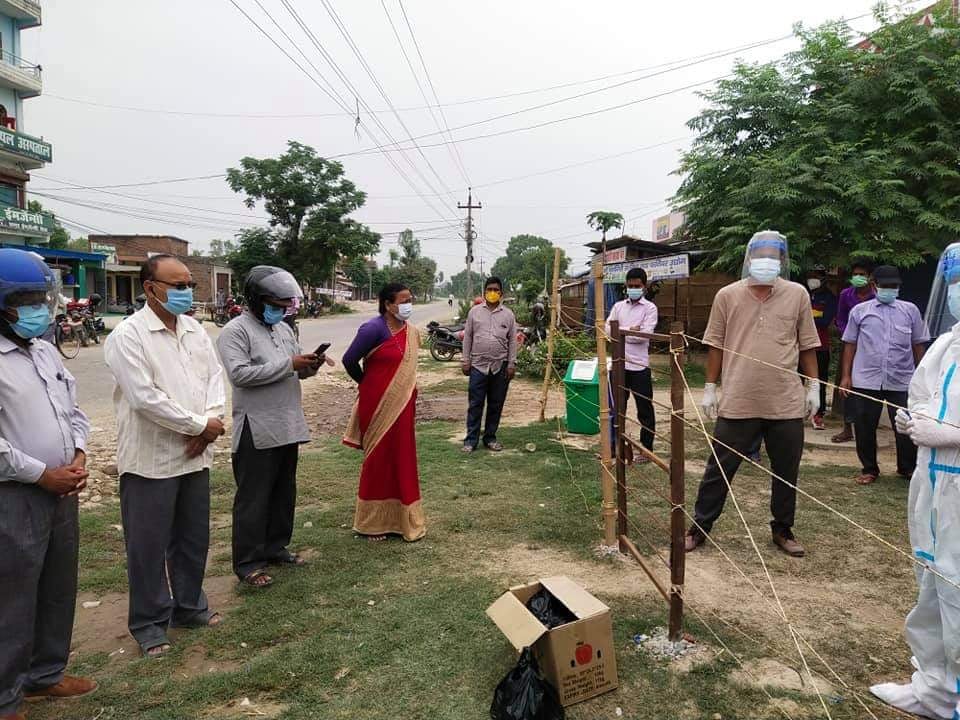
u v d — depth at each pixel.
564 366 12.36
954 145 8.50
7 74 24.52
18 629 2.36
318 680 2.65
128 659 2.89
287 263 39.34
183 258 44.06
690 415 8.37
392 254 91.44
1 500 2.30
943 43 8.93
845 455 6.29
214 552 4.09
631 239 17.17
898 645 2.87
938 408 2.32
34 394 2.43
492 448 6.57
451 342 17.09
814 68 9.70
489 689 2.57
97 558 4.00
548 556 3.89
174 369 2.95
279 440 3.54
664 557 3.86
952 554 2.18
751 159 9.48
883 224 8.55
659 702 2.49
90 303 20.69
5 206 23.61
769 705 2.46
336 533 4.34
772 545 4.04
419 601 3.31
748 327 3.81
